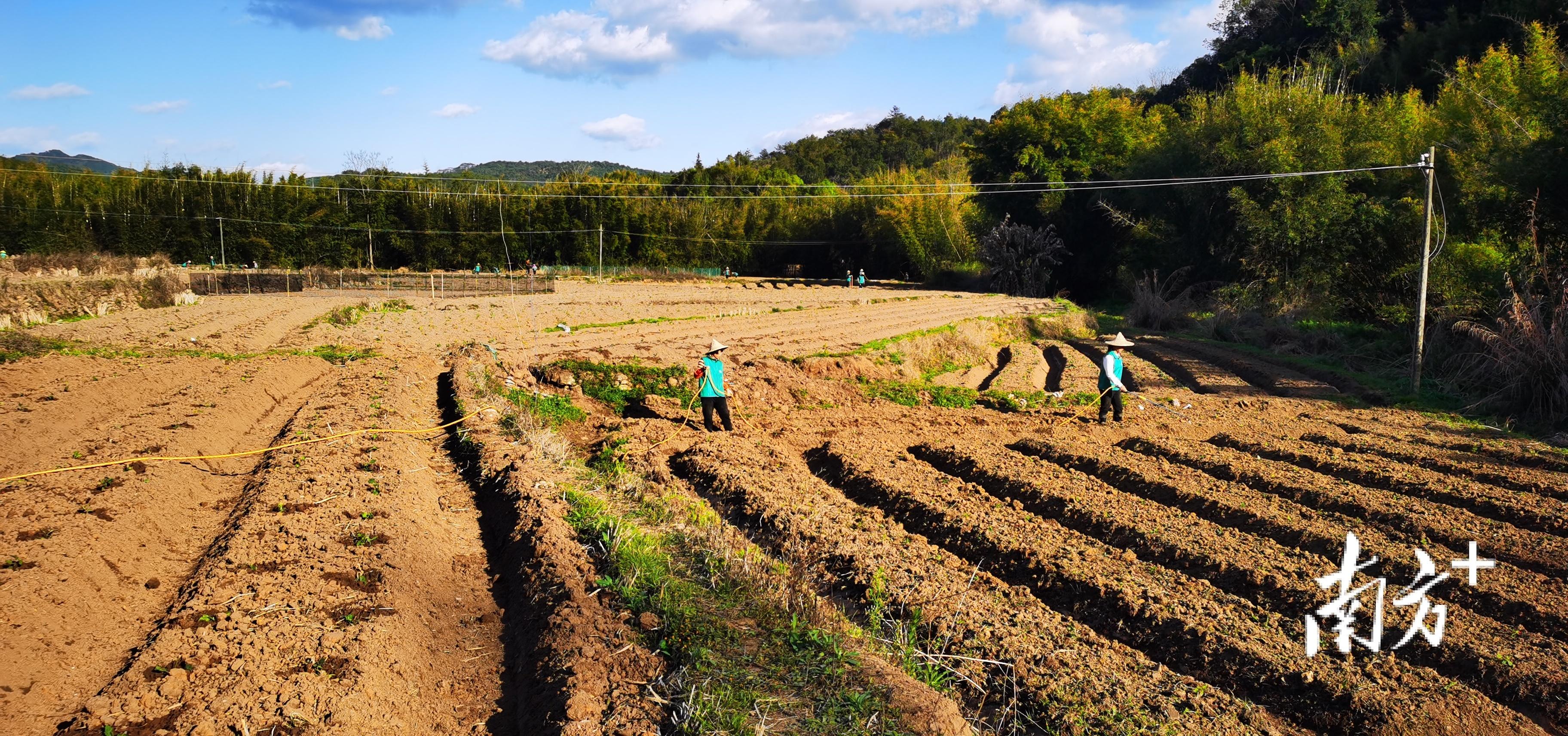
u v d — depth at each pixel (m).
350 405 14.81
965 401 18.41
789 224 72.31
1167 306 34.09
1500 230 23.03
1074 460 12.55
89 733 5.17
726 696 5.74
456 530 9.68
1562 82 21.75
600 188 70.31
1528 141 21.52
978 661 6.66
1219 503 10.15
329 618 6.83
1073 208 49.31
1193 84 67.56
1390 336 24.97
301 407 14.97
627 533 8.64
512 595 7.93
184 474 10.28
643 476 11.76
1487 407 17.30
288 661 6.12
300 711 5.52
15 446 10.86
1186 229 38.94
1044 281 48.16
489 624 7.45
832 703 5.76
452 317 30.75
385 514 9.16
